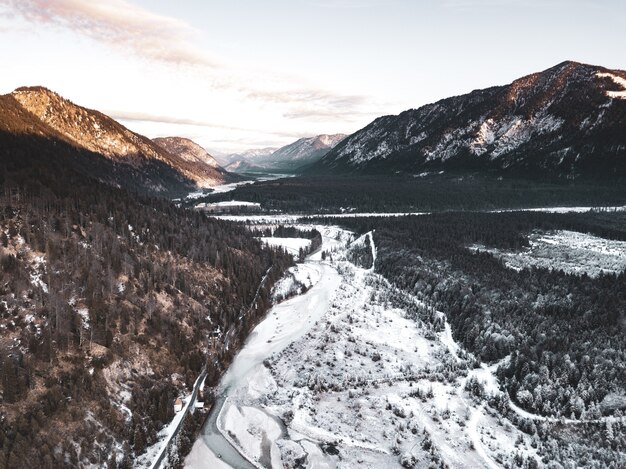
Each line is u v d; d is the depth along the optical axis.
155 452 78.94
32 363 80.00
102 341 92.19
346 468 76.81
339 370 108.25
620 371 96.06
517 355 106.19
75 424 76.44
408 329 130.25
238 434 85.62
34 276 96.94
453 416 90.94
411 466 77.50
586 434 85.00
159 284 117.31
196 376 101.31
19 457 67.12
